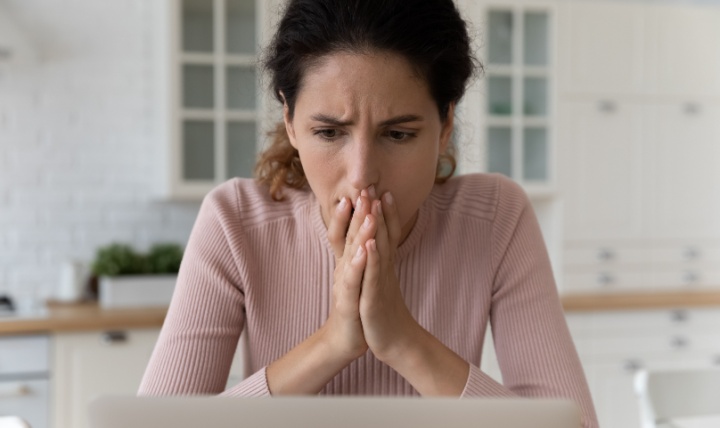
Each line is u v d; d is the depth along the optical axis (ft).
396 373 3.74
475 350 3.91
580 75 12.18
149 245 11.55
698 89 12.66
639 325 11.33
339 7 3.01
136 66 11.43
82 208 11.34
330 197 3.28
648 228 12.51
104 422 2.22
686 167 12.65
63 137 11.25
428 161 3.22
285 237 3.90
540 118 12.03
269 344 3.84
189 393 3.62
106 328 9.48
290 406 2.20
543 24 12.07
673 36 12.53
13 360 9.26
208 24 10.94
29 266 11.20
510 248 3.93
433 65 3.10
